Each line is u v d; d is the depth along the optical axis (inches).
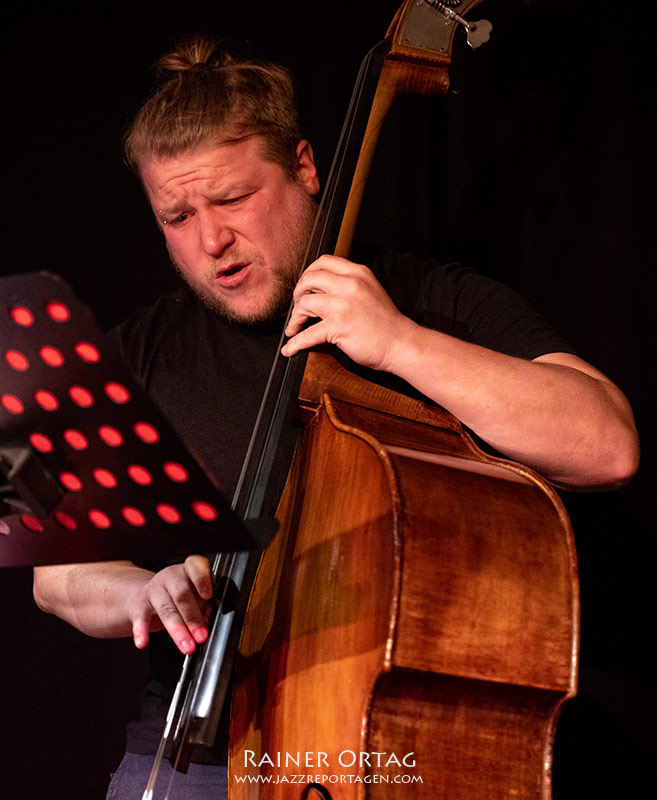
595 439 104.0
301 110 186.7
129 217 197.6
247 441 133.0
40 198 199.0
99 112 199.3
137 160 132.2
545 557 94.6
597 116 161.0
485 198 169.6
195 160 123.6
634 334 156.6
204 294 134.4
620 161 158.6
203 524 74.7
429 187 173.6
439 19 137.9
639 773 151.1
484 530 91.8
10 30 201.9
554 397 102.7
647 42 158.4
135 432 70.9
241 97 127.9
